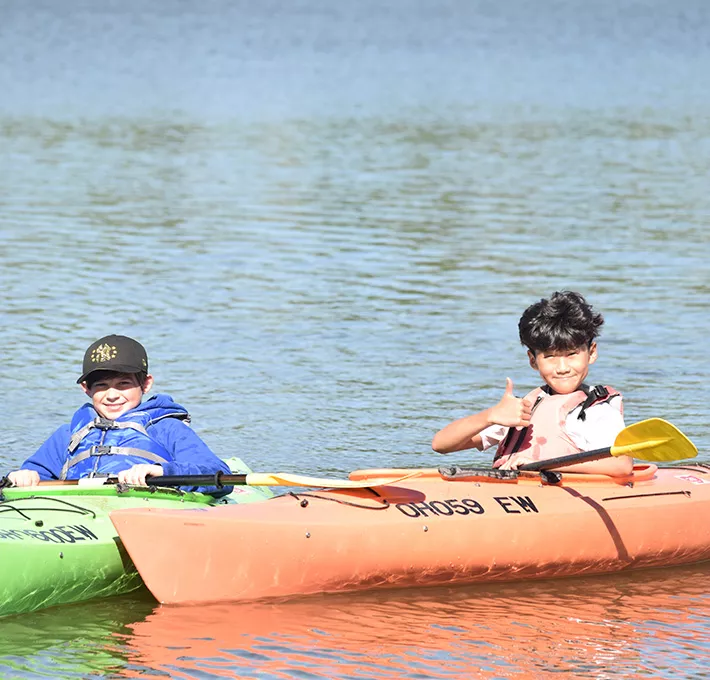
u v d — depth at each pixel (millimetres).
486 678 15992
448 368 33250
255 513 19016
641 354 34375
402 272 44688
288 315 38781
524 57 152000
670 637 17562
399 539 19312
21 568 17922
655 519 20750
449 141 80750
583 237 50875
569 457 19859
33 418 29062
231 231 52219
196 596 18594
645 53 157500
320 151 76500
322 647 17047
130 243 49594
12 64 136000
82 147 77750
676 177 66438
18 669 16234
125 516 18172
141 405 21000
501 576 20016
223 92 112562
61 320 37844
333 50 158750
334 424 28719
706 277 43875
